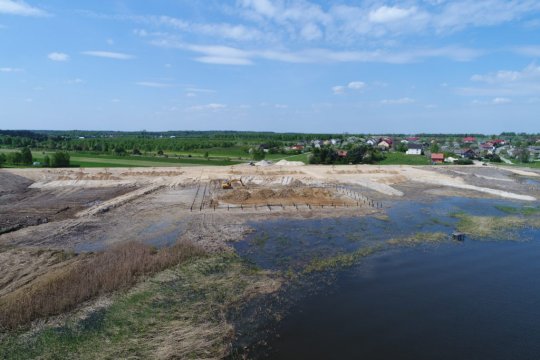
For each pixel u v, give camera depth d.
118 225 37.28
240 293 22.09
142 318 18.98
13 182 59.53
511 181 69.31
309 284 23.69
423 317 19.97
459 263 27.61
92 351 16.25
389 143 156.88
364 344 17.42
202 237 32.84
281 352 16.67
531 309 20.98
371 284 23.84
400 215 42.00
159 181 63.09
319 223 38.22
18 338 17.00
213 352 16.55
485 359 16.56
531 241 32.91
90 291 20.91
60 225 36.91
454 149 147.25
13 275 23.69
